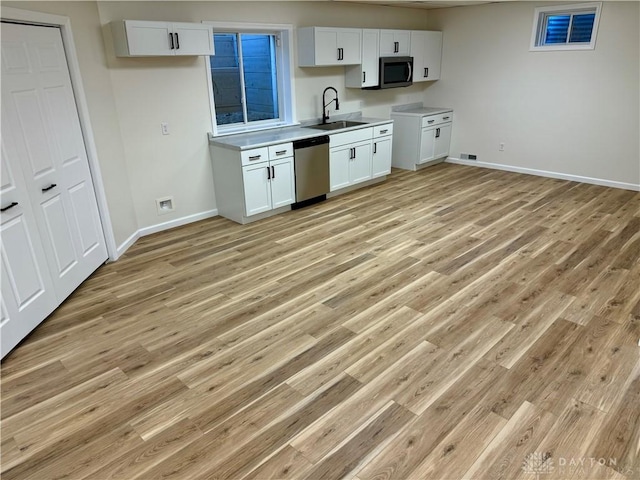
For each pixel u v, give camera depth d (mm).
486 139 6680
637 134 5289
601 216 4625
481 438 1975
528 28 5809
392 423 2072
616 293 3135
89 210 3592
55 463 1908
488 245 4004
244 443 1985
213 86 4785
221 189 4832
